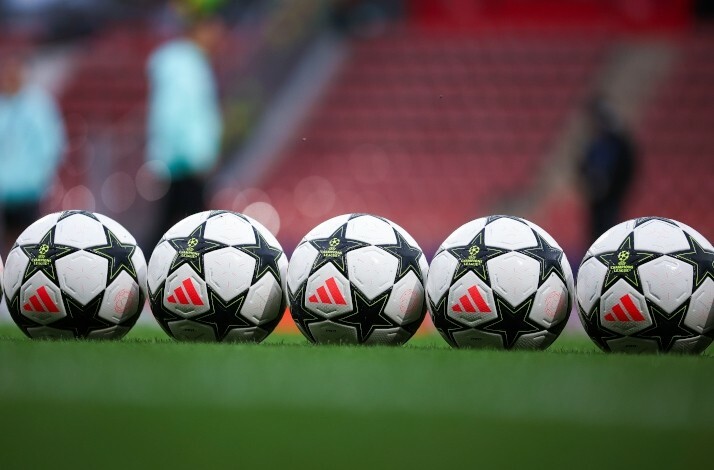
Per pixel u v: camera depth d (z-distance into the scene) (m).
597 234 44.41
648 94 74.56
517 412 11.69
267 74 73.69
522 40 78.38
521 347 19.41
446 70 77.12
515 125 74.19
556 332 19.59
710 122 73.19
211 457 9.73
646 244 19.14
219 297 19.52
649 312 18.88
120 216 59.88
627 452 10.09
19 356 16.12
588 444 10.34
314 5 77.69
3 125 39.56
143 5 80.00
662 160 71.62
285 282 20.23
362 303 19.36
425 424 11.05
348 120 75.12
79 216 20.56
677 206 69.56
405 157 73.38
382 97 76.31
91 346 17.98
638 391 13.16
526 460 9.75
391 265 19.55
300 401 12.18
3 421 11.05
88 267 20.02
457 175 72.38
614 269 19.08
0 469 9.39
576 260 51.41
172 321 19.83
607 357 17.67
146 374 14.05
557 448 10.18
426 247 62.34
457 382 13.69
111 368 14.63
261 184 71.62
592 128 44.44
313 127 74.44
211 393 12.61
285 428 10.84
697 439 10.59
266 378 13.82
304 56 77.31
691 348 19.27
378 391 12.89
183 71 35.94
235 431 10.70
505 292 18.98
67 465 9.45
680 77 75.50
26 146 39.72
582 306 19.62
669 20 78.75
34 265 20.02
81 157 66.00
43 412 11.49
